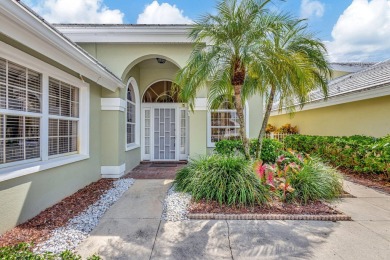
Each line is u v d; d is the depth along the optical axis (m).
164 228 3.79
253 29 4.97
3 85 3.61
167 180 6.94
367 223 3.95
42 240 3.32
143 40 7.24
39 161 4.41
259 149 6.58
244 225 3.87
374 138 7.81
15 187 3.69
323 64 6.04
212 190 4.72
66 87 5.49
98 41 7.21
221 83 5.55
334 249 3.16
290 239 3.43
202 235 3.56
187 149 10.47
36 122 4.39
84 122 6.11
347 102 9.30
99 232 3.65
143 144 10.44
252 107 8.97
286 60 4.83
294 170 5.23
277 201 4.75
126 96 8.17
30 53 4.02
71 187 5.45
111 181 6.79
